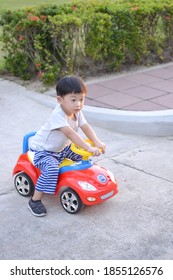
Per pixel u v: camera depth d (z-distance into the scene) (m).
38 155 2.61
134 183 2.92
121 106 3.93
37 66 4.48
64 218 2.55
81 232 2.43
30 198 2.75
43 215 2.56
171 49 5.39
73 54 4.61
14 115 3.99
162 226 2.48
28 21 4.37
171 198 2.76
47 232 2.43
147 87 4.41
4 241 2.35
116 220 2.53
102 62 4.82
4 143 3.49
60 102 2.51
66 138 2.60
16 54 4.65
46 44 4.54
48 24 4.47
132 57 5.08
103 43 4.64
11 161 3.22
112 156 3.31
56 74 4.47
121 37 4.74
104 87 4.41
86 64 4.81
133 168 3.12
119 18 4.74
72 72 4.61
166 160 3.25
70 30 4.45
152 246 2.32
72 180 2.54
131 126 3.70
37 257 2.23
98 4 4.93
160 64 5.19
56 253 2.26
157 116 3.66
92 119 3.84
